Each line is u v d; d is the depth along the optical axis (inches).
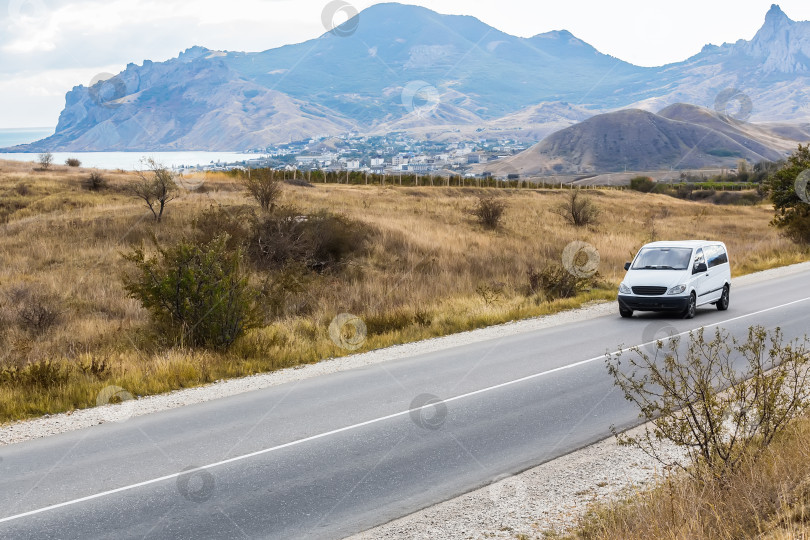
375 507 227.3
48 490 246.4
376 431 315.3
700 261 681.6
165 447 297.1
